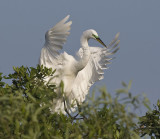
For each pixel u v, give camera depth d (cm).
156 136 968
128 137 658
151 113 1039
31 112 616
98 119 651
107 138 668
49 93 866
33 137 586
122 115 613
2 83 1059
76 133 662
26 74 1088
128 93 605
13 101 613
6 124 605
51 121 768
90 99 623
